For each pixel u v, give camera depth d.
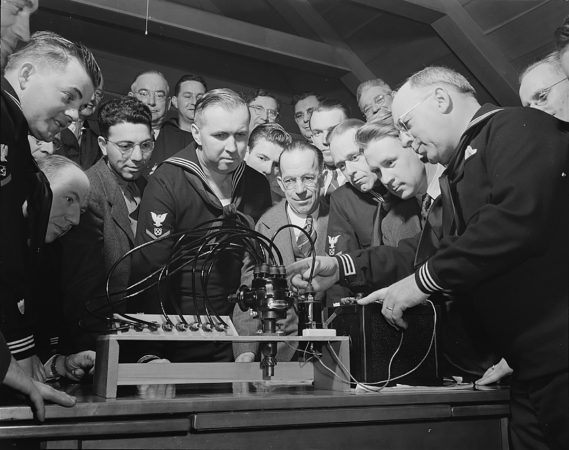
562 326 1.07
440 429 1.12
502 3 1.87
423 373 1.26
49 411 0.84
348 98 1.96
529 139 1.10
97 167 1.62
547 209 1.05
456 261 1.09
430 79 1.42
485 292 1.17
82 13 1.66
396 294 1.20
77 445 0.86
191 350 1.57
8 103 1.02
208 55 1.83
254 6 1.91
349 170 1.84
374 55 2.03
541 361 1.08
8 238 0.98
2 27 1.12
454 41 1.94
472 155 1.23
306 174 1.83
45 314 1.47
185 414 0.93
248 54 1.88
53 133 1.49
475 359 1.45
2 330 0.98
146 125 1.69
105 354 1.03
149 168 1.69
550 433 1.09
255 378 1.15
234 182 1.77
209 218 1.72
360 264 1.65
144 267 1.61
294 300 1.30
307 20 1.97
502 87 1.90
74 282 1.52
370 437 1.05
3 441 0.83
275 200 1.81
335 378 1.19
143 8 1.74
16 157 1.02
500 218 1.06
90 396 1.02
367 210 1.82
